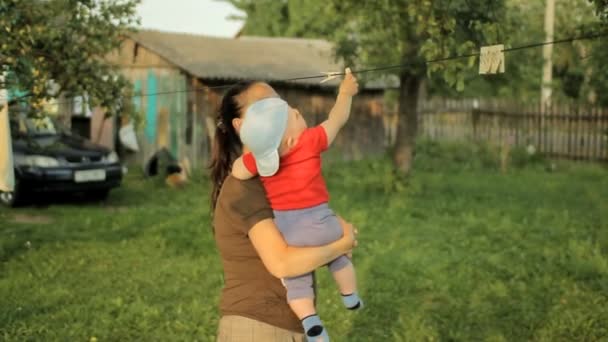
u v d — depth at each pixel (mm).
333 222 2828
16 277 7477
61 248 8906
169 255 8656
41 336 5738
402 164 14492
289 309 2887
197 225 10258
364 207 12336
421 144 21578
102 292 7031
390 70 12539
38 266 7961
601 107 18953
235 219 2814
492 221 10969
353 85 3064
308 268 2744
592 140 19141
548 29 17500
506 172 18578
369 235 9977
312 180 2807
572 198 13578
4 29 7332
